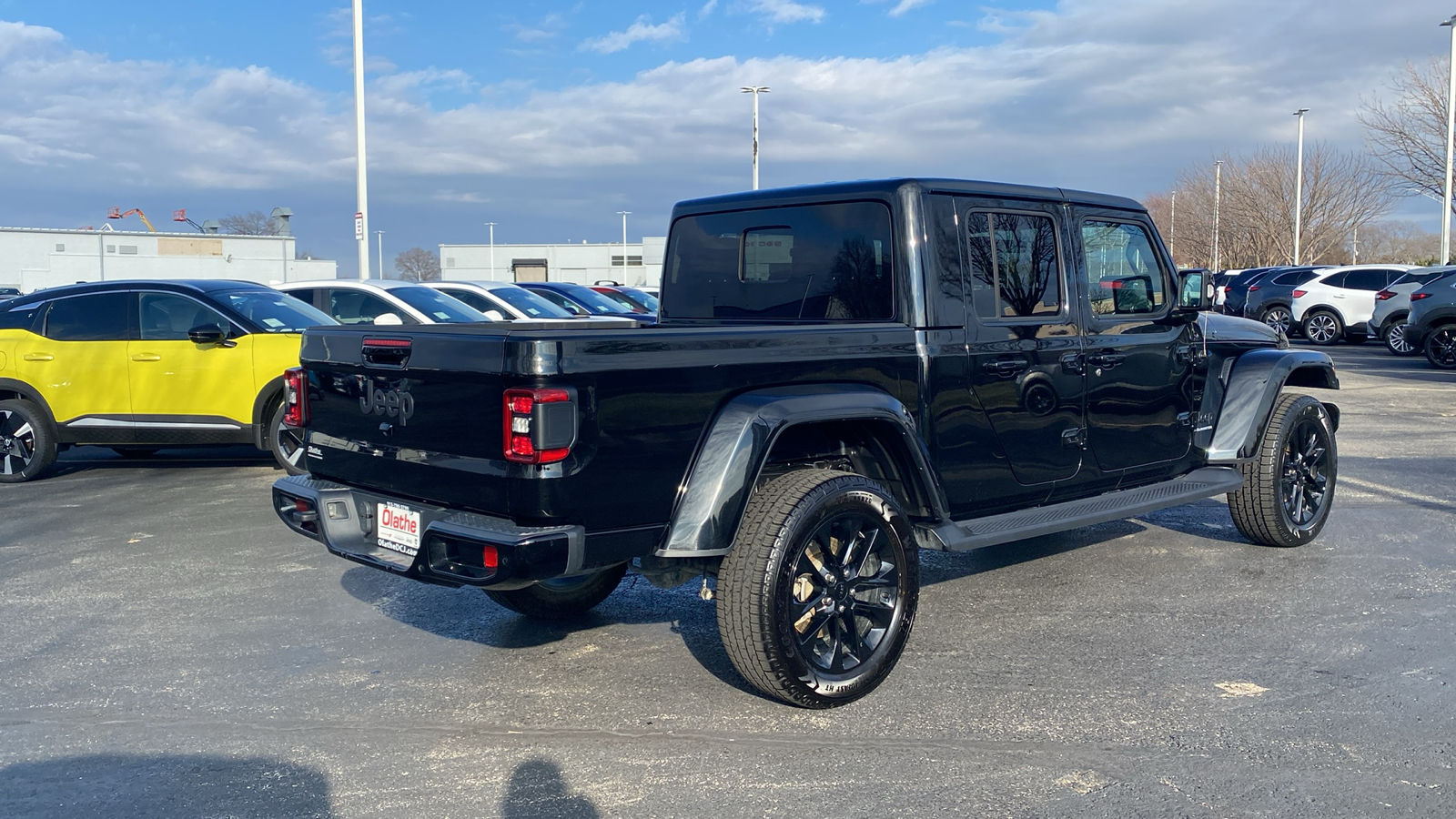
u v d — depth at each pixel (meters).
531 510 3.35
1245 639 4.67
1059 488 4.93
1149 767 3.42
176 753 3.59
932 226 4.38
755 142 44.81
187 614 5.19
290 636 4.85
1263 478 6.01
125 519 7.41
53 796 3.29
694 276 5.26
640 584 5.77
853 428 4.16
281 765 3.49
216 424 8.69
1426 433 10.84
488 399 3.44
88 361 8.77
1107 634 4.76
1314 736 3.64
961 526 4.41
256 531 7.00
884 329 4.18
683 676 4.30
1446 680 4.16
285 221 67.88
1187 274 5.52
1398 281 21.69
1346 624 4.87
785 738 3.67
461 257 77.56
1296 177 53.19
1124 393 5.20
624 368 3.46
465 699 4.07
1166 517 7.30
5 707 4.01
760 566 3.63
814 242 4.70
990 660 4.43
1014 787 3.29
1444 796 3.21
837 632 3.90
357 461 4.03
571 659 4.53
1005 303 4.65
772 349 3.84
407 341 3.73
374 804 3.22
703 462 3.63
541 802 3.22
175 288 8.85
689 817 3.12
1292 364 5.97
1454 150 36.62
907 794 3.24
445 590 5.64
